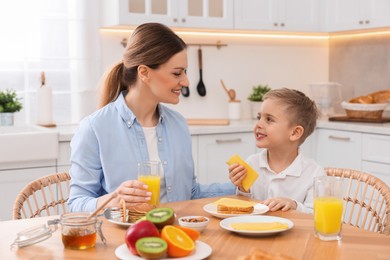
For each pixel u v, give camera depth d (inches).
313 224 61.7
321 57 183.8
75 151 77.7
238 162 75.5
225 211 64.8
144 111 81.4
